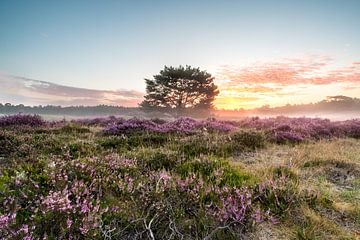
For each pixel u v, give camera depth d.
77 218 3.17
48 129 12.00
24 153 7.00
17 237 2.71
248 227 3.44
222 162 6.16
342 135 13.52
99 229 3.00
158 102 53.94
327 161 7.10
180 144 8.62
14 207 3.36
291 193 4.39
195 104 54.66
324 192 4.81
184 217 3.60
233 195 4.09
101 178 4.69
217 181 4.77
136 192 4.14
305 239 3.25
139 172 5.29
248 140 9.57
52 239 2.91
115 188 4.40
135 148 7.89
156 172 5.21
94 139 9.57
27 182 4.29
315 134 12.94
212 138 9.66
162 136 10.18
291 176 5.59
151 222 3.23
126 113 77.44
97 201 3.63
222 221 3.34
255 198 4.25
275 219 3.52
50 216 3.14
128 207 3.68
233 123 18.19
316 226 3.54
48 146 7.72
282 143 10.85
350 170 6.45
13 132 10.11
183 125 13.31
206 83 53.97
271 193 4.30
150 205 3.70
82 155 6.83
